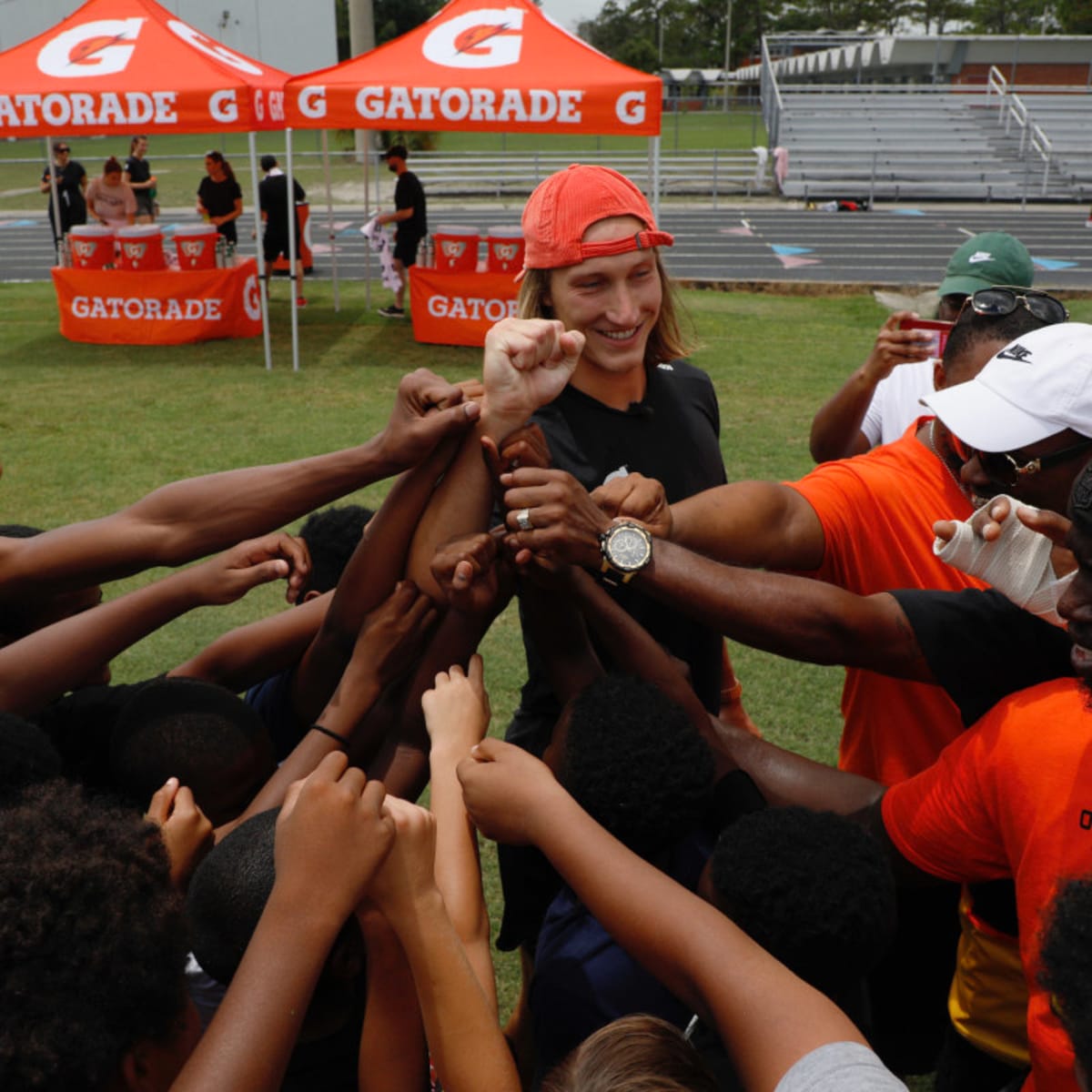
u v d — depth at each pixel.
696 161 31.36
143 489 6.80
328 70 8.73
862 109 33.03
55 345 10.87
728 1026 1.26
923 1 81.56
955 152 30.42
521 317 2.33
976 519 1.56
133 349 10.67
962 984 1.84
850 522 2.14
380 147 32.53
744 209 26.86
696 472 2.39
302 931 1.28
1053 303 2.23
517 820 1.56
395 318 12.20
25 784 1.60
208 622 5.13
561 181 2.16
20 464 7.25
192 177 32.81
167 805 1.73
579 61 8.56
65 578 1.87
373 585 1.96
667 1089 1.24
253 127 8.70
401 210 11.89
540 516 1.75
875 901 1.49
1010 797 1.48
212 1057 1.19
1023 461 1.76
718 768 1.94
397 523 1.91
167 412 8.52
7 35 45.53
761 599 1.76
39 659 1.86
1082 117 31.50
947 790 1.61
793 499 2.15
